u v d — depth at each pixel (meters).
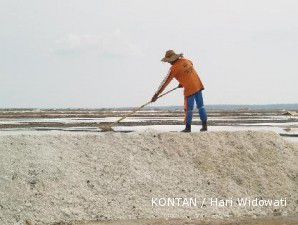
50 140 10.98
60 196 9.60
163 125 27.64
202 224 9.27
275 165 12.02
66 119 40.19
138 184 10.34
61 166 10.30
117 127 24.77
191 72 12.95
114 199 9.84
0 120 37.03
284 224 9.48
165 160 11.19
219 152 11.84
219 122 34.78
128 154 11.08
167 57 13.00
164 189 10.38
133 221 9.25
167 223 9.20
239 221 9.60
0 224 8.66
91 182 10.12
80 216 9.26
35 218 8.99
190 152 11.59
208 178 11.01
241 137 12.58
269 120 39.81
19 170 9.92
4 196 9.28
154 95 13.12
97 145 11.16
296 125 30.02
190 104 12.96
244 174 11.42
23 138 10.82
